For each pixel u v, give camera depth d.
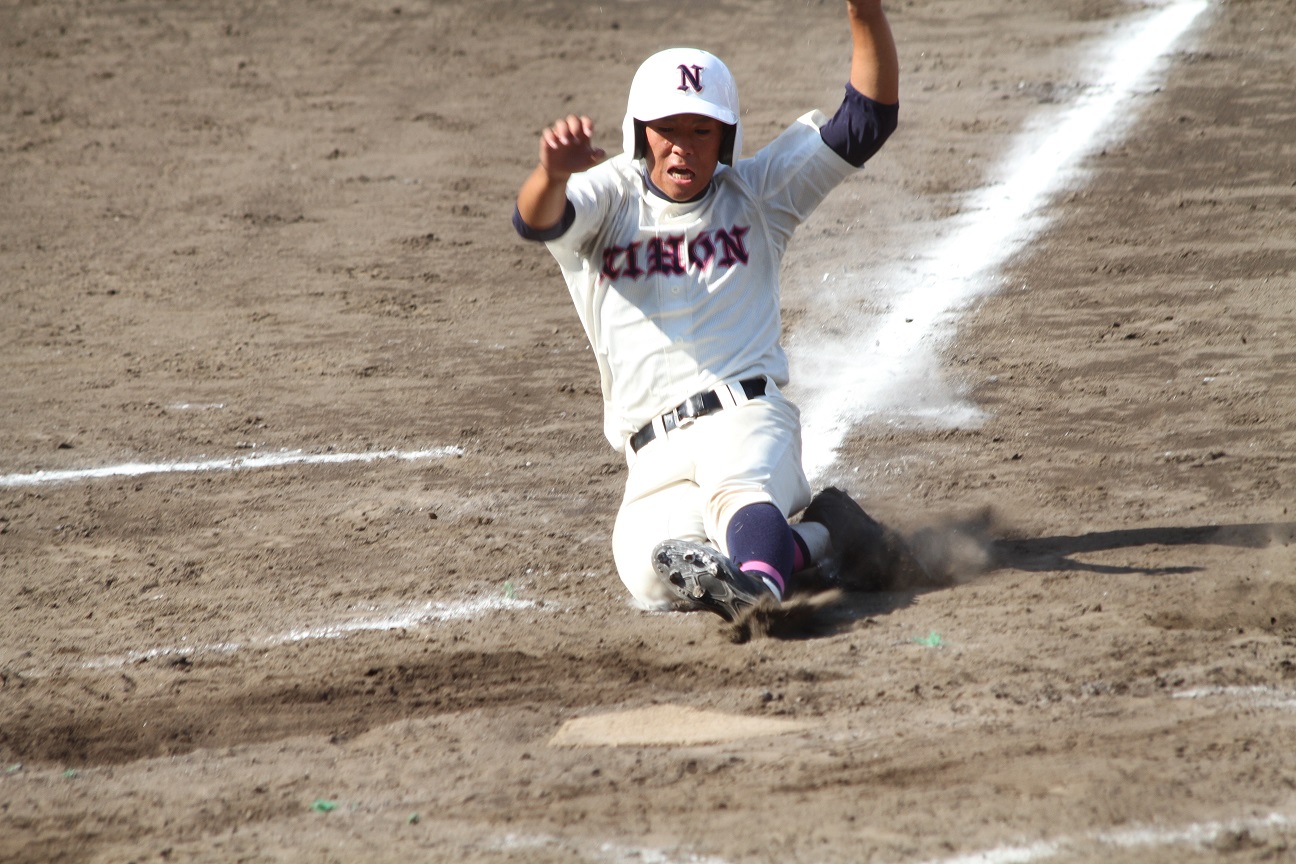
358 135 50.19
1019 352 27.14
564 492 21.56
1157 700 12.78
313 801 12.19
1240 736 11.74
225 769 13.07
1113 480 20.30
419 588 17.92
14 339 31.91
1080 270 32.12
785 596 16.80
